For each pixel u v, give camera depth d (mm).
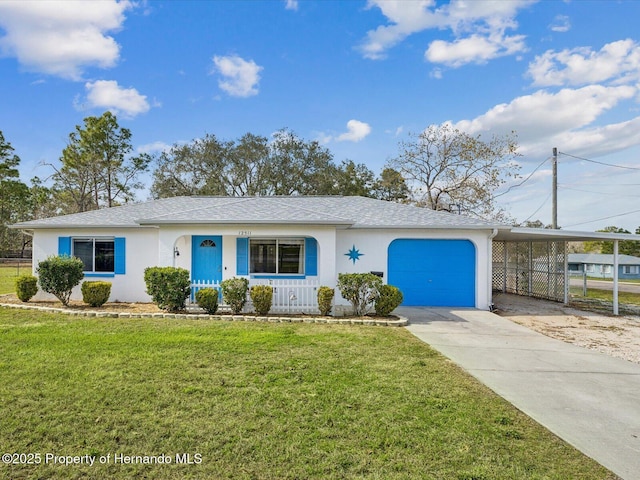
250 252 12133
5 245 47094
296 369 5820
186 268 12242
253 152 34094
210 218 10836
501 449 3641
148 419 4109
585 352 7301
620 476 3234
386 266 12445
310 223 10672
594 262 38812
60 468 3230
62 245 12891
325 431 3914
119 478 3117
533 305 14164
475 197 27766
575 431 4039
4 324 8906
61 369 5613
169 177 33688
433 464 3365
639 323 10617
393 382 5352
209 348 6891
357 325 9328
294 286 10812
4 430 3826
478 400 4801
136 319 9664
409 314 11047
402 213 13805
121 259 12695
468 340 8016
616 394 5129
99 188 37406
